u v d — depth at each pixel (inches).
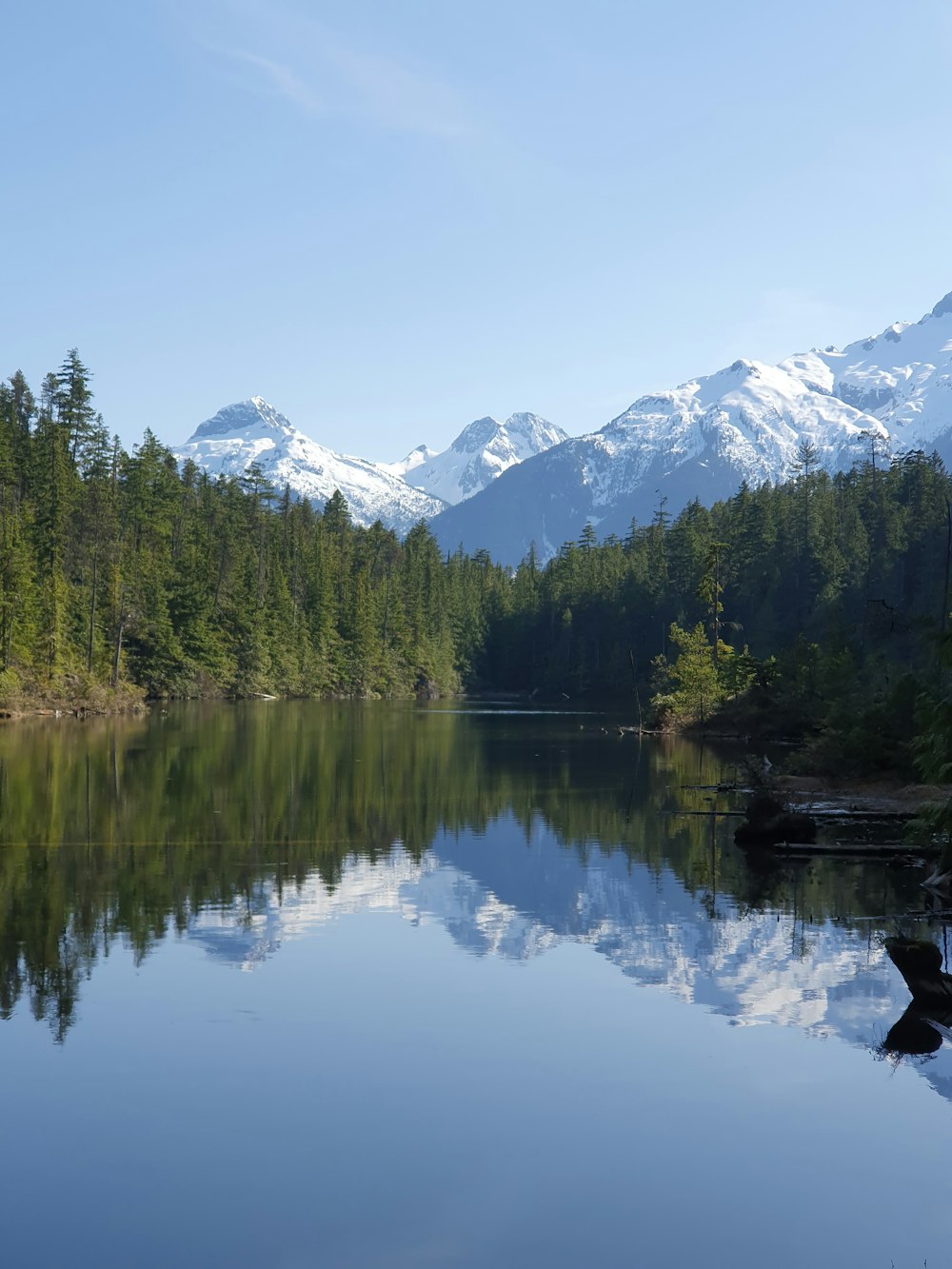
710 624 5472.4
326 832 1375.5
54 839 1295.5
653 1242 464.8
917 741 1024.9
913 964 826.2
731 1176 517.7
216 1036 673.0
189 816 1482.5
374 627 6565.0
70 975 780.6
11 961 811.4
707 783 1968.5
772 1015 720.3
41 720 3351.4
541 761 2383.1
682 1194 501.7
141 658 4544.8
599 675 6348.4
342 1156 532.7
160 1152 534.0
